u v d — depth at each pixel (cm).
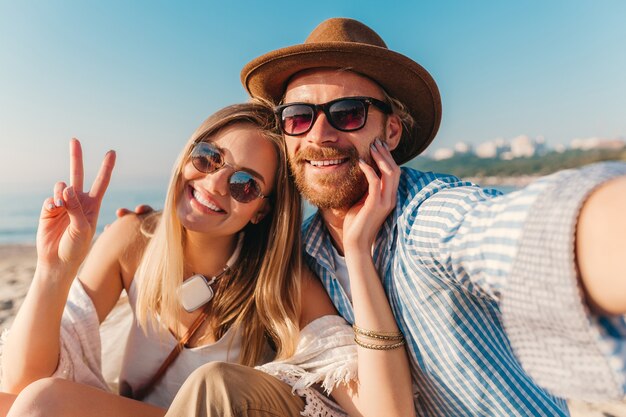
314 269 68
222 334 67
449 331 52
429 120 72
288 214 68
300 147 64
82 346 66
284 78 68
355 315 56
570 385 31
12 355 60
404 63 63
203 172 63
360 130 63
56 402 50
